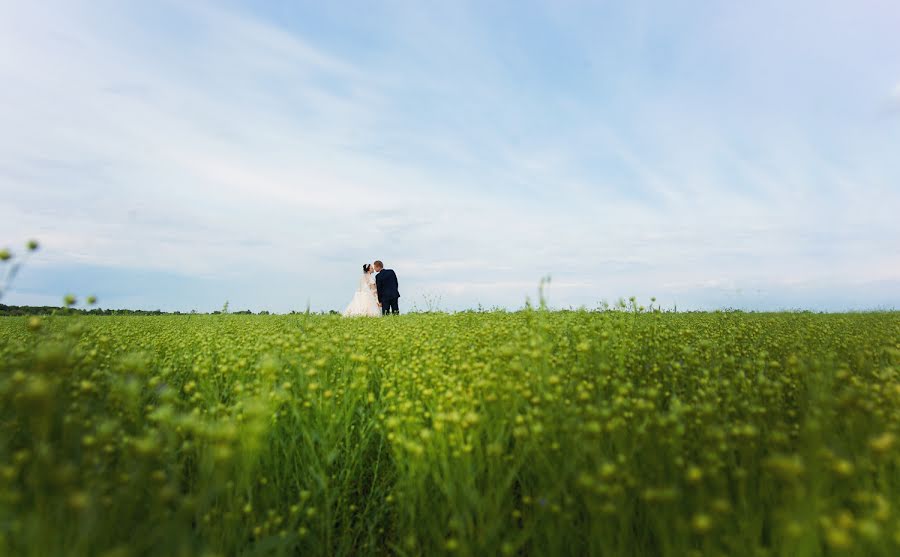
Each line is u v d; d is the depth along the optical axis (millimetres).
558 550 2301
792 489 1899
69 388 2912
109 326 7992
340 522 3018
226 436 2184
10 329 6625
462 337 5152
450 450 2764
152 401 3578
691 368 4184
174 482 2223
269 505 2781
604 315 6410
